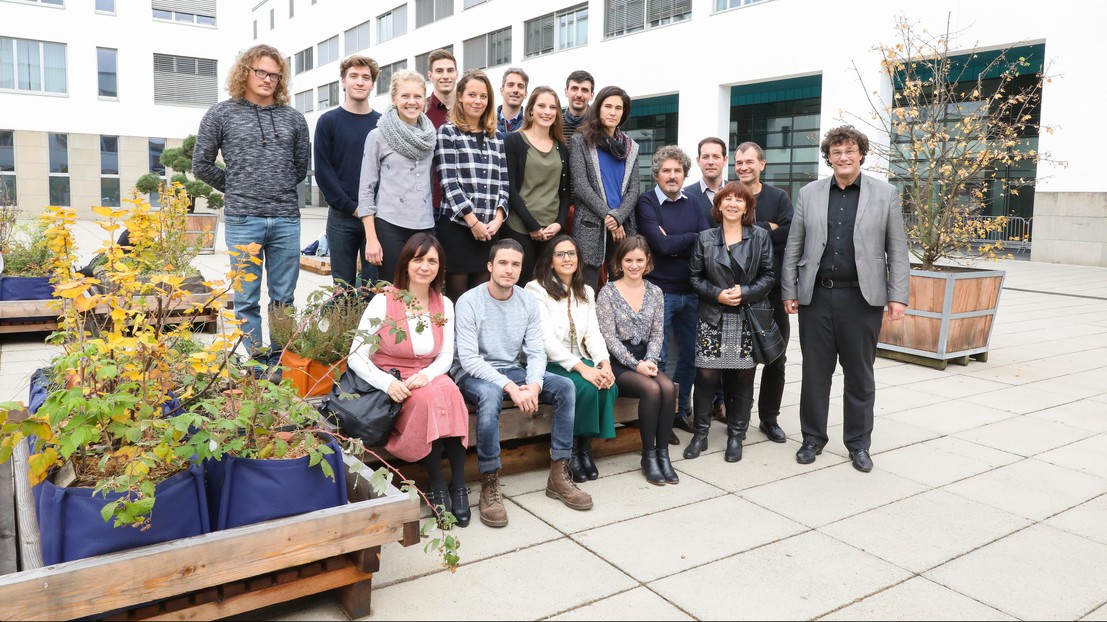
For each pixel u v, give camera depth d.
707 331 4.38
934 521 3.53
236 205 4.92
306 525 2.48
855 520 3.53
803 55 16.97
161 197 5.91
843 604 2.77
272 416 2.63
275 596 2.50
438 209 4.80
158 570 2.26
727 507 3.67
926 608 2.76
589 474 4.04
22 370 5.89
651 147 24.75
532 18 23.89
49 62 25.12
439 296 3.77
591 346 4.14
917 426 5.09
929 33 15.09
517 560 3.08
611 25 21.47
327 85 37.41
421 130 4.43
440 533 3.34
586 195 4.72
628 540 3.29
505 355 3.96
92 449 2.46
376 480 2.65
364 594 2.64
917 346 7.03
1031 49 15.84
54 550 2.20
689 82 19.50
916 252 7.64
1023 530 3.45
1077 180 14.98
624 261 4.32
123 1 25.86
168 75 26.92
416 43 29.50
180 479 2.36
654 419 4.00
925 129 7.50
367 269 5.05
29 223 9.34
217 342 2.75
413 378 3.43
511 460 4.11
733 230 4.45
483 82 4.48
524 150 4.71
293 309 4.38
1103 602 2.82
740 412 4.46
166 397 2.71
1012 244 18.14
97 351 2.48
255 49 4.80
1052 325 9.20
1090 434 4.93
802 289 4.38
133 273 2.68
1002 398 5.84
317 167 4.98
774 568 3.04
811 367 4.39
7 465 3.28
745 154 4.81
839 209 4.28
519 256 3.82
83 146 25.78
